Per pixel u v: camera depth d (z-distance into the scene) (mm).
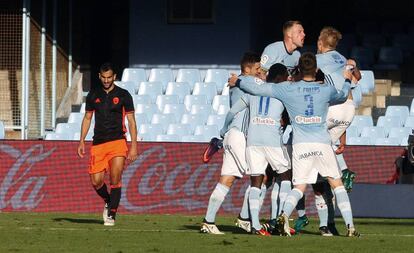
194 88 82875
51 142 62469
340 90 42250
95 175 48219
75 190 62219
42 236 41656
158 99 81562
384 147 61312
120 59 94250
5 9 78938
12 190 62594
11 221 51219
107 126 47781
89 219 53750
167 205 61812
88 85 87938
